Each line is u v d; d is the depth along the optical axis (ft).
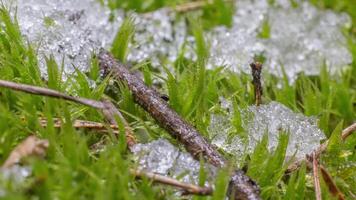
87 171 1.41
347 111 1.83
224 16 2.09
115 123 1.59
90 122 1.57
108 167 1.42
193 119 1.66
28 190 1.37
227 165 1.45
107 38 1.89
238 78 1.79
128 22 1.81
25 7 1.76
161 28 2.03
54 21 1.76
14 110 1.57
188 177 1.50
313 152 1.60
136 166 1.45
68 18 1.83
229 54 1.94
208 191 1.43
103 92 1.67
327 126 1.73
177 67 1.80
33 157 1.40
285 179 1.60
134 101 1.65
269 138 1.64
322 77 1.86
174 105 1.66
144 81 1.72
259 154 1.55
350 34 2.09
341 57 2.00
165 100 1.67
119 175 1.41
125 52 1.81
